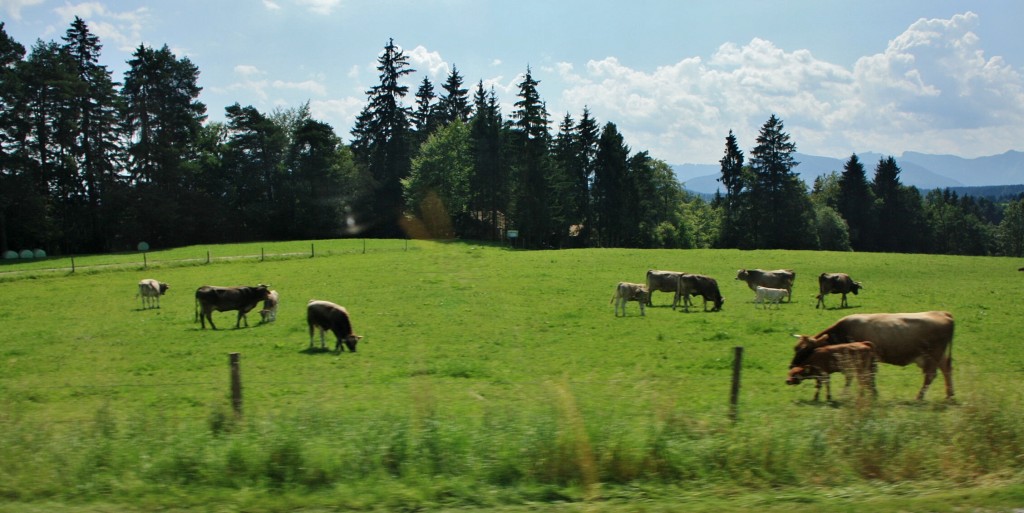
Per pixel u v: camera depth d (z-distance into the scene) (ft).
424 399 37.47
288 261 169.48
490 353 65.41
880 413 30.48
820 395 46.11
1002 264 153.69
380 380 53.98
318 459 26.81
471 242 253.85
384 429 29.19
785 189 280.10
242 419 32.22
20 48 220.02
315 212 283.38
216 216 272.92
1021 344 65.72
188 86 270.26
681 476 26.30
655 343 69.10
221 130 309.22
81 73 242.99
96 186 247.09
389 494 24.52
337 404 44.39
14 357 66.74
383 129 301.43
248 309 86.12
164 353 67.87
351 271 145.48
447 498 24.35
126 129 256.93
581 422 28.89
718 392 46.98
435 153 274.98
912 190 367.04
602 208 280.72
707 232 332.39
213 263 165.89
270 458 26.71
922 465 27.09
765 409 36.73
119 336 78.38
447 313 91.35
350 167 293.43
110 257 190.29
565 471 26.25
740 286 121.29
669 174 335.26
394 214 295.89
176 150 259.60
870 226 334.44
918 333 44.62
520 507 23.67
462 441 28.17
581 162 292.40
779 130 281.54
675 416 30.37
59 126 226.38
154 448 28.30
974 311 87.45
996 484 25.54
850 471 26.73
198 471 26.43
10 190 210.79
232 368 34.58
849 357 42.42
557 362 60.75
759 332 74.79
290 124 330.13
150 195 249.96
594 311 92.32
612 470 26.37
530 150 250.98
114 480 25.89
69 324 88.02
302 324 85.35
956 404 37.40
